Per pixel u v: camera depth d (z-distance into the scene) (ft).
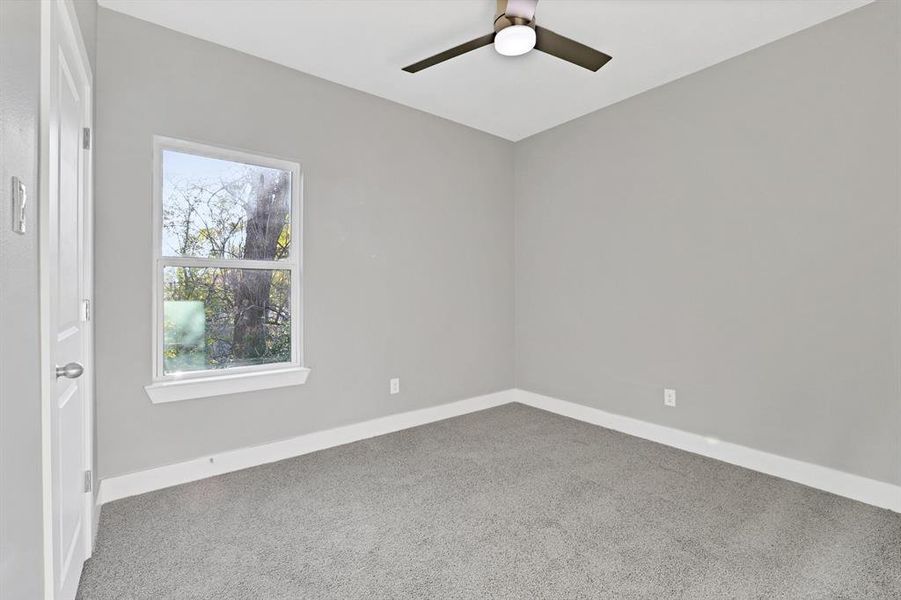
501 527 6.97
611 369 11.78
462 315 13.05
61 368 4.16
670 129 10.46
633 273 11.27
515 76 10.12
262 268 9.54
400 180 11.60
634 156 11.19
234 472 8.95
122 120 7.80
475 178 13.30
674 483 8.51
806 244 8.43
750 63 9.09
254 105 9.25
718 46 8.91
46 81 3.69
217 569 5.91
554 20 8.00
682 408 10.34
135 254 7.97
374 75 10.08
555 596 5.42
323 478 8.70
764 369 9.02
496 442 10.75
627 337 11.43
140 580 5.67
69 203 5.15
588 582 5.67
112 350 7.75
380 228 11.25
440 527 6.96
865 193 7.74
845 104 7.92
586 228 12.34
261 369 9.51
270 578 5.74
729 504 7.69
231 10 7.77
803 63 8.39
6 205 2.69
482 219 13.51
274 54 9.21
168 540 6.56
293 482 8.52
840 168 8.00
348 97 10.63
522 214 14.14
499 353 14.03
